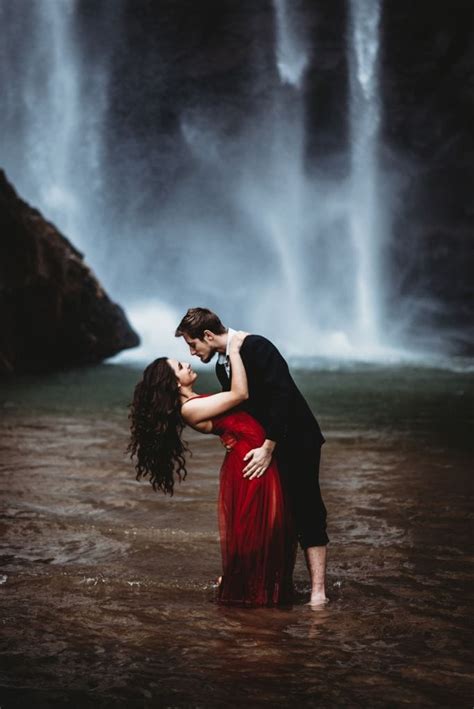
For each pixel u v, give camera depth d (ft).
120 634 11.06
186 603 12.29
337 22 86.99
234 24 88.07
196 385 41.83
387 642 10.84
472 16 82.07
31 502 18.13
